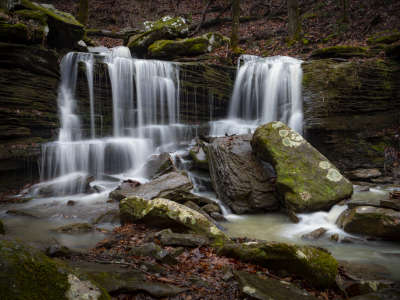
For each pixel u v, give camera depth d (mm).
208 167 8688
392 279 3604
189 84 12773
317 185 6574
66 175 8797
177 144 10852
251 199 6969
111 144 9680
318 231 5406
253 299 2697
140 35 16688
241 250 3789
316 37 17234
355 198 6867
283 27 20641
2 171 7590
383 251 4617
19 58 8523
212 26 23234
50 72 9555
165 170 8625
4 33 8484
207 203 7090
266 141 7398
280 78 11938
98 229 5172
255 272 3416
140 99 11852
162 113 12359
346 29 16984
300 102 11047
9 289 1611
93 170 9320
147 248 3781
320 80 10375
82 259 3492
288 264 3439
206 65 13180
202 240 4328
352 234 5254
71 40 12039
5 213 6184
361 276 3701
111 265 3277
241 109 13797
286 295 2822
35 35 9328
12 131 8086
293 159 7051
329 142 10266
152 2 26750
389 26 15930
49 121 9281
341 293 3227
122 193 7152
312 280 3318
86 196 7617
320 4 21016
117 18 24953
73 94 10492
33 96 8836
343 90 10336
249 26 22250
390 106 10906
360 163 9977
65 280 1866
